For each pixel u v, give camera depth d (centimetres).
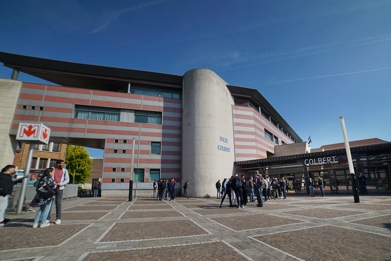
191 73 2547
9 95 2070
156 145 2448
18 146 2127
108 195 2152
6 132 1994
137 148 2345
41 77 2420
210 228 598
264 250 399
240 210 1000
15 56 2106
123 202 1522
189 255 376
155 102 2531
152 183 2312
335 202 1236
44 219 620
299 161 2145
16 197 1027
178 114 2594
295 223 647
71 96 2234
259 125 3117
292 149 3409
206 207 1162
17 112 2073
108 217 809
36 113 2111
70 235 520
